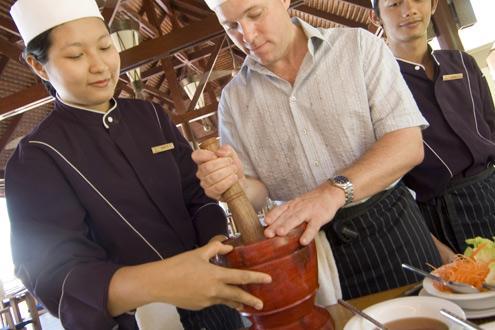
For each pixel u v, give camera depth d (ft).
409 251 4.94
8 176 4.39
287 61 4.99
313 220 3.27
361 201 4.93
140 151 4.84
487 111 7.18
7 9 20.74
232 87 5.41
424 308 3.04
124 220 4.60
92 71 4.34
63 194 4.35
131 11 26.81
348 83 4.76
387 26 6.95
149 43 18.93
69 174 4.44
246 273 2.91
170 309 4.25
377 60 4.75
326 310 3.46
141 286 3.15
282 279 2.98
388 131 4.47
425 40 6.91
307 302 3.21
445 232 6.60
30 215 4.20
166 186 4.84
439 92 6.64
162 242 4.73
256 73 5.15
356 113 4.79
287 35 4.58
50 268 3.80
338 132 4.88
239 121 5.26
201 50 35.53
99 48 4.38
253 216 3.34
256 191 5.13
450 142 6.55
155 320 4.17
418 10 6.52
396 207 5.05
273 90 5.03
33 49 4.39
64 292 3.53
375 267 4.93
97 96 4.54
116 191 4.59
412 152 4.23
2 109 18.75
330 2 25.31
